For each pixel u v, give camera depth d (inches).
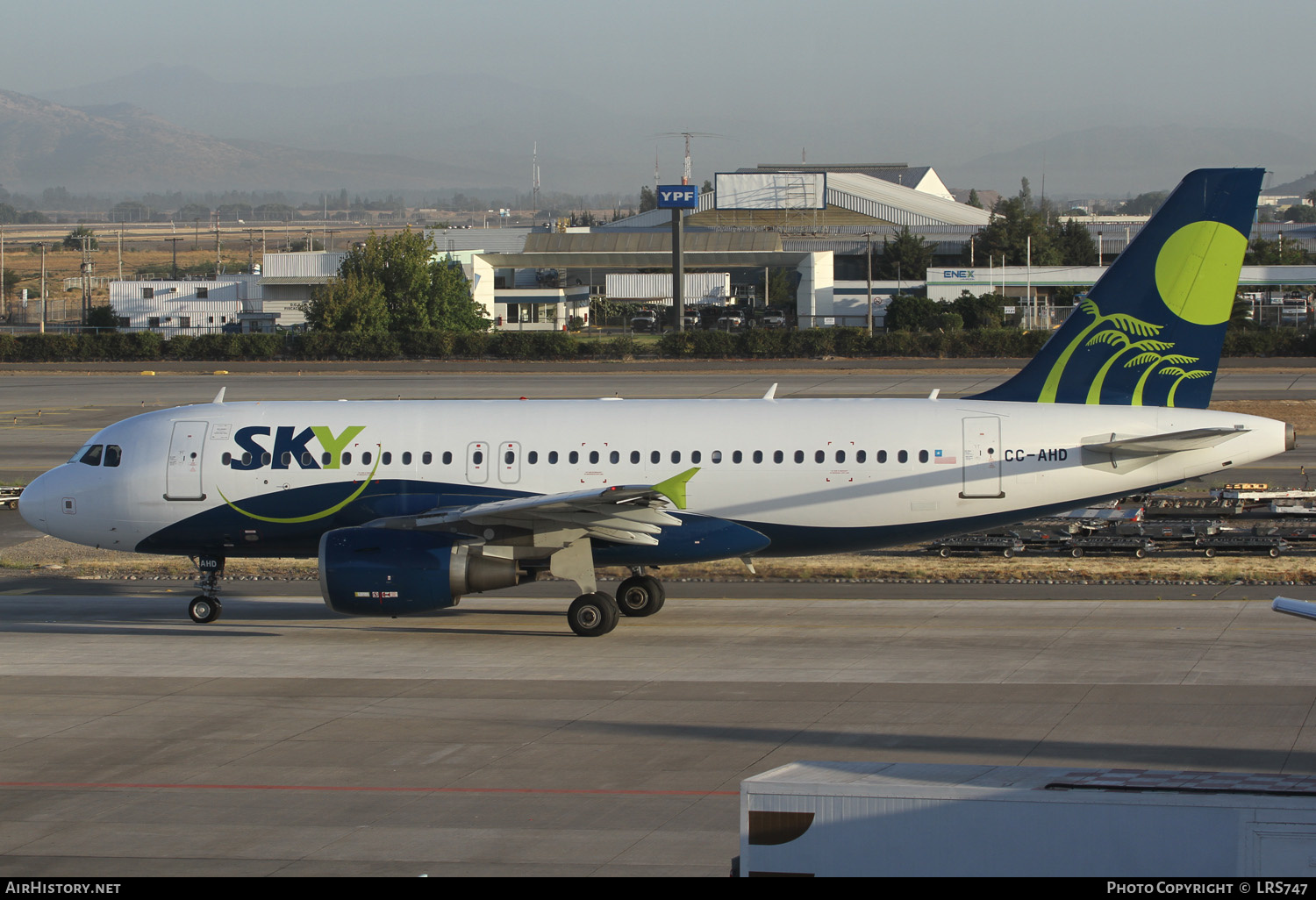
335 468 2356.1
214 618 2368.4
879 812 875.4
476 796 1368.1
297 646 2143.2
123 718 1697.8
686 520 2299.5
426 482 2343.8
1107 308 2284.7
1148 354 2274.9
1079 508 2271.2
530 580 2268.7
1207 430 2132.1
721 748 1524.4
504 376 7022.6
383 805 1341.0
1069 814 845.2
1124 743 1507.1
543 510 2114.9
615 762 1476.4
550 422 2364.7
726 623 2281.0
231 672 1956.2
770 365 7568.9
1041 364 2321.6
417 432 2370.8
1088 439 2234.3
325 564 2150.6
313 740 1584.6
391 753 1528.1
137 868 1171.3
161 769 1472.7
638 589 2361.0
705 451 2304.4
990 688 1776.6
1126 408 2274.9
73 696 1812.3
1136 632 2113.7
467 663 1998.0
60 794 1390.3
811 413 2327.8
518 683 1861.5
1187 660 1918.1
